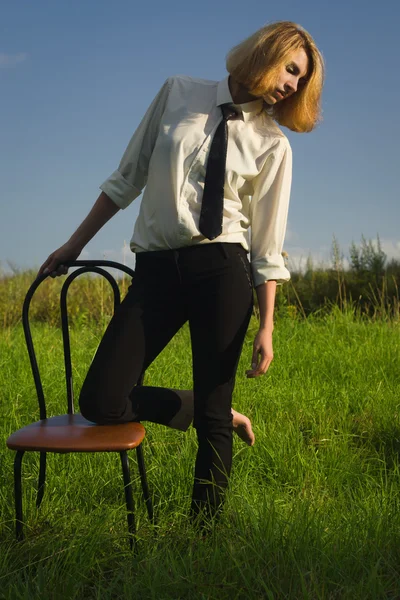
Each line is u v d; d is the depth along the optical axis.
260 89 2.50
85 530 2.59
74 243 2.83
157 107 2.73
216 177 2.52
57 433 2.44
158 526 2.61
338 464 3.54
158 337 2.60
